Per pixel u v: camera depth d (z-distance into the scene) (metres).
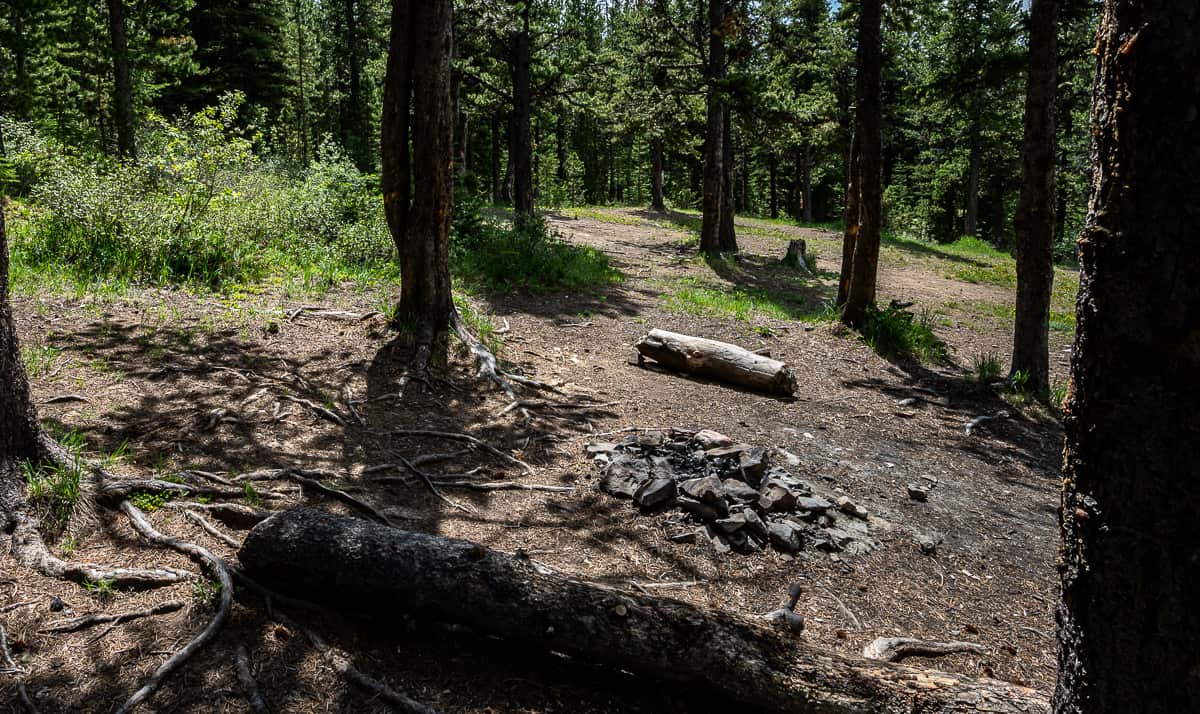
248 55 31.02
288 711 2.73
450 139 7.55
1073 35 13.51
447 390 6.91
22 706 2.59
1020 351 9.59
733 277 17.97
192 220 9.38
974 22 29.72
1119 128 1.77
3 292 3.70
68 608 3.12
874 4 10.95
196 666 2.88
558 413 6.86
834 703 2.87
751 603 4.14
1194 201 1.66
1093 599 1.96
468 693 2.98
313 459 5.10
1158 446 1.77
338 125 52.25
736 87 17.58
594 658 3.10
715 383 8.86
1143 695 1.90
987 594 4.66
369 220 12.28
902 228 43.97
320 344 7.38
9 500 3.58
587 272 14.90
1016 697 2.82
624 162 62.16
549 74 25.78
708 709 3.10
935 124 35.81
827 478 6.11
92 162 9.97
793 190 54.22
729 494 5.11
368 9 39.50
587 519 4.87
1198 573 1.76
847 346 11.45
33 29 19.17
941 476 6.68
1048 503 6.39
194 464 4.64
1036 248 9.33
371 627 3.30
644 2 21.08
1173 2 1.64
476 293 11.74
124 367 6.03
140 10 22.30
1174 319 1.71
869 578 4.63
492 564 3.24
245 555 3.34
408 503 4.76
